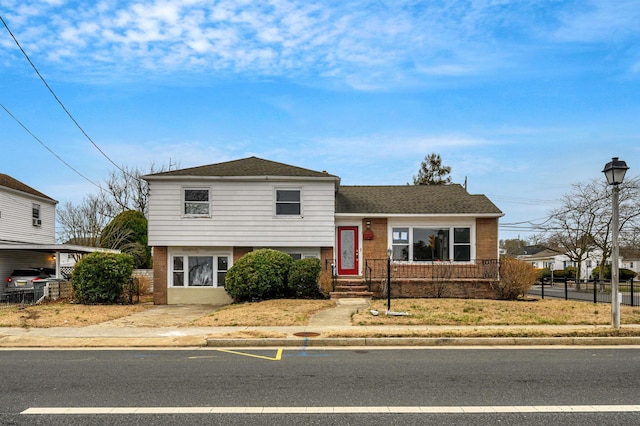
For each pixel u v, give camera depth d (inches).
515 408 232.4
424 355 369.4
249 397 252.5
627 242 1487.5
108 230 1256.2
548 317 528.4
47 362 345.4
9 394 259.1
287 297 741.3
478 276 805.2
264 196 796.0
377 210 831.7
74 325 510.6
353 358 357.7
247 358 359.3
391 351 387.5
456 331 441.4
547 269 2097.7
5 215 1083.3
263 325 493.0
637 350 391.2
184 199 793.6
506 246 3395.7
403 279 764.6
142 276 927.0
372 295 726.5
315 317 542.3
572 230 1528.1
